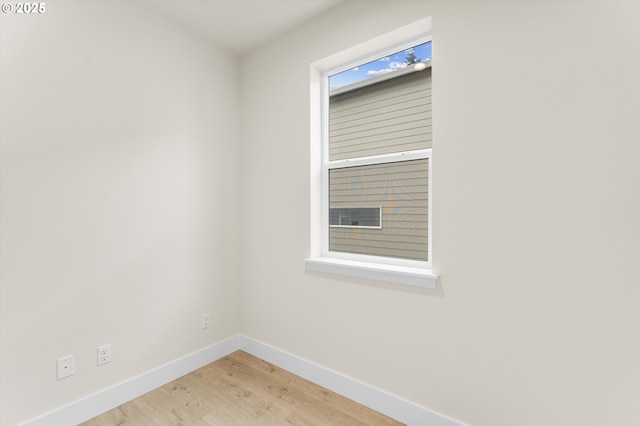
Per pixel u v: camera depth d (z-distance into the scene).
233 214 2.59
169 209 2.15
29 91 1.55
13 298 1.51
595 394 1.24
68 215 1.68
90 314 1.76
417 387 1.68
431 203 1.70
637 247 1.17
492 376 1.45
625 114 1.18
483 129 1.47
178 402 1.90
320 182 2.26
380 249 2.00
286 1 1.95
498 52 1.43
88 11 1.75
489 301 1.46
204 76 2.36
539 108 1.34
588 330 1.25
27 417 1.54
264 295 2.47
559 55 1.29
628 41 1.17
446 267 1.58
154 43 2.05
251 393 1.99
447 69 1.57
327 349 2.07
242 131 2.64
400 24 1.73
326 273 2.07
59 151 1.65
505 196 1.42
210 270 2.41
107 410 1.81
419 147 1.87
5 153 1.48
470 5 1.50
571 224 1.28
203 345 2.37
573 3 1.26
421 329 1.66
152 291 2.05
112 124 1.85
